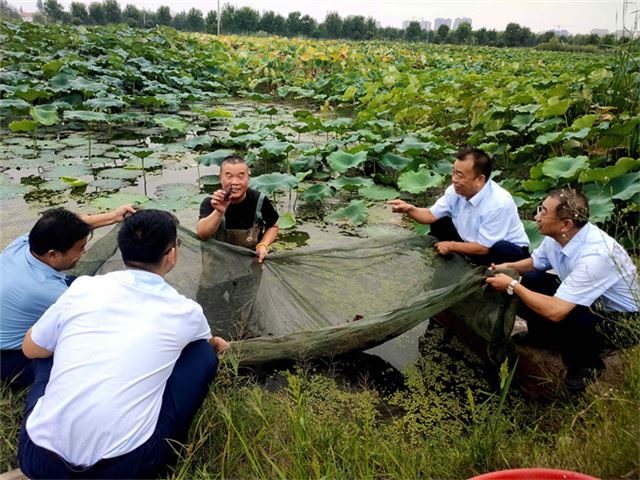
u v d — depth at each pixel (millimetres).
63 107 8766
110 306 2119
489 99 9203
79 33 18984
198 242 3422
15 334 2627
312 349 3088
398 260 3553
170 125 8289
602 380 3092
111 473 2039
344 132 8227
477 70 18266
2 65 12102
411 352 3551
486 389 3227
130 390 2061
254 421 2598
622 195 4766
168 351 2186
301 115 8898
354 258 3551
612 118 6566
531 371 3242
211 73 15234
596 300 3025
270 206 3760
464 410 3062
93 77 12062
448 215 3949
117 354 2059
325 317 3404
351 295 3484
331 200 6316
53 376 2072
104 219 3258
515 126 7422
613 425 2416
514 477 1898
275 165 7395
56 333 2180
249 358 3053
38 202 5754
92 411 1986
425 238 3576
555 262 3189
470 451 2371
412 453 2479
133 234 2211
